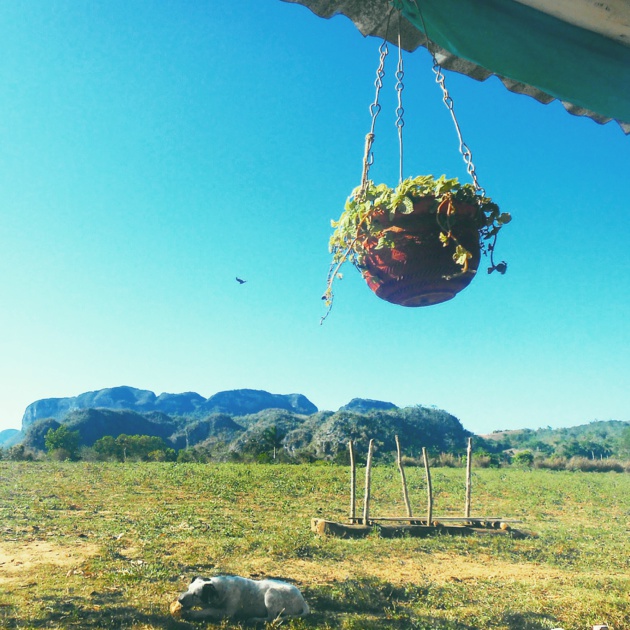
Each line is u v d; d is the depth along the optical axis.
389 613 6.24
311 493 18.86
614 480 29.31
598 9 2.85
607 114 3.14
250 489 18.88
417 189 3.18
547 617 6.23
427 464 12.44
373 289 3.47
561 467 44.12
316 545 9.77
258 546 9.62
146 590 6.68
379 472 27.95
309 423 114.69
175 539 10.10
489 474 31.36
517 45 2.94
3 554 8.59
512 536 11.91
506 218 3.31
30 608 5.85
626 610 6.48
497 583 7.97
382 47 3.40
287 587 6.06
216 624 5.69
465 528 11.95
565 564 9.66
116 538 9.99
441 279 3.25
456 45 2.92
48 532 10.31
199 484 19.11
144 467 25.58
